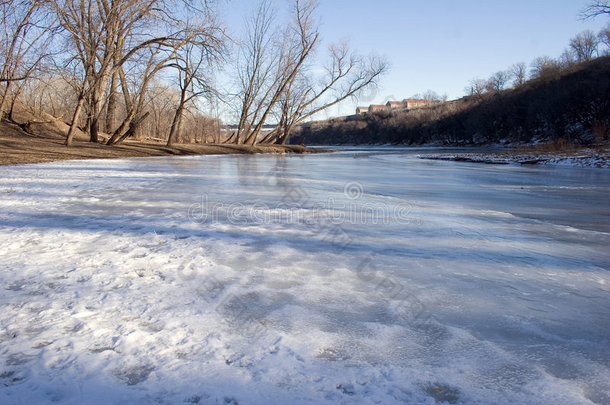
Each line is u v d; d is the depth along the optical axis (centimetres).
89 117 2964
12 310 296
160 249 462
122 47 2581
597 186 1241
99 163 1892
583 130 4647
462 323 290
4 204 748
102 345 249
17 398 199
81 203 773
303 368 229
